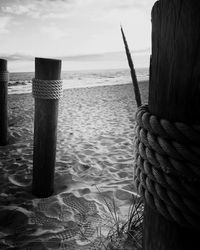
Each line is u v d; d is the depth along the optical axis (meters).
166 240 0.81
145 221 0.92
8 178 3.31
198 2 0.61
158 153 0.73
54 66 2.42
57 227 2.28
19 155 4.14
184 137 0.68
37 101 2.58
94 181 3.18
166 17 0.68
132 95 11.93
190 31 0.63
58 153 4.18
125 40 1.16
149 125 0.74
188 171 0.68
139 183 0.87
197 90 0.66
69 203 2.65
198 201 0.70
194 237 0.78
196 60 0.64
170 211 0.74
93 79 25.95
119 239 1.93
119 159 3.89
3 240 2.14
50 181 2.81
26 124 6.33
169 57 0.70
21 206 2.64
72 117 7.14
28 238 2.15
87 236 2.11
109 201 2.66
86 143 4.71
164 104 0.73
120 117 7.10
